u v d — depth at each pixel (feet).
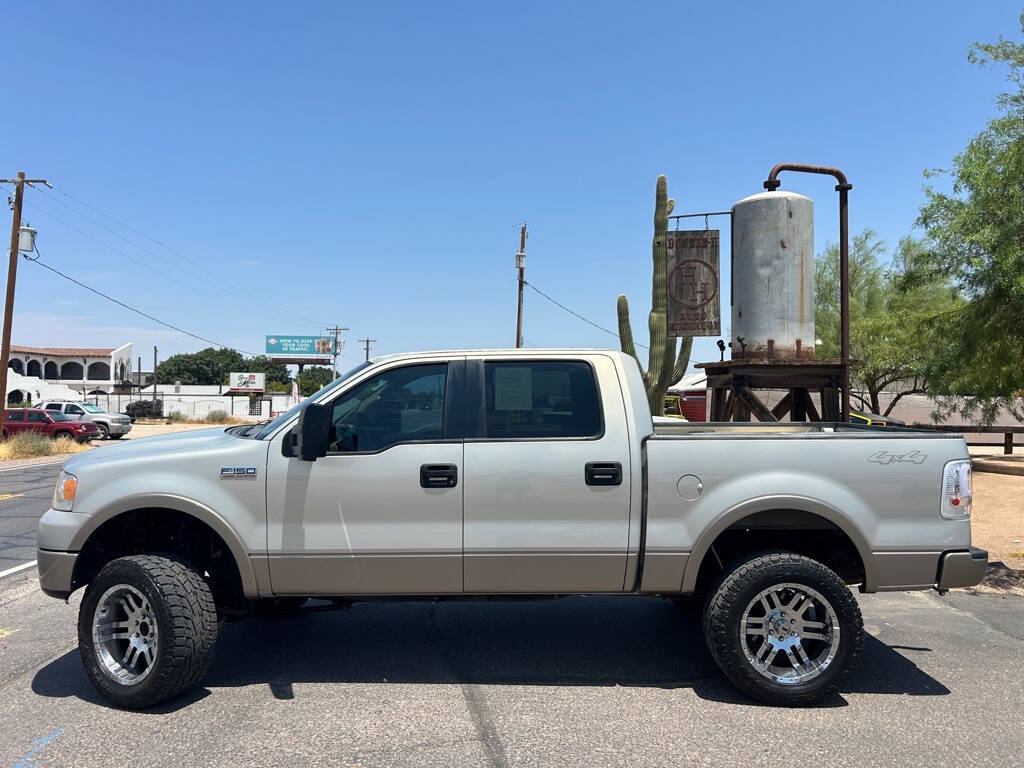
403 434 14.82
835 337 73.82
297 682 15.25
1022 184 38.50
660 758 11.99
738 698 14.47
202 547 15.75
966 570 14.24
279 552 14.42
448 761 11.89
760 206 29.14
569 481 14.42
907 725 13.23
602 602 21.31
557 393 15.01
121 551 15.58
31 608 20.99
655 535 14.32
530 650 17.22
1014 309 41.47
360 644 17.65
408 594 14.73
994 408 47.93
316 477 14.44
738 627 14.01
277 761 11.88
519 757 12.03
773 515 14.61
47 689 14.96
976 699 14.40
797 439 14.48
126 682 13.96
